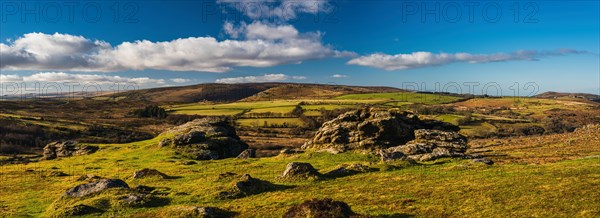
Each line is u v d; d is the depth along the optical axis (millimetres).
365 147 76125
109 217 34688
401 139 78938
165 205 38156
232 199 39469
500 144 106438
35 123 184750
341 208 29141
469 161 55375
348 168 51625
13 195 47906
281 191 41625
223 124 108250
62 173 63188
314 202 29938
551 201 31250
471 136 159000
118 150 93938
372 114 83188
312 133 182250
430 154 61031
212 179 48875
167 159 74312
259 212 33781
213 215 32531
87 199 40062
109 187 43188
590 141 83562
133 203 37969
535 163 53438
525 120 198250
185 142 87062
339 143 79125
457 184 39781
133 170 63406
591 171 40594
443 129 83812
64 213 35688
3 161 103188
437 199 34969
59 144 104062
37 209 40156
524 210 29844
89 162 76688
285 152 77812
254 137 172375
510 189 35875
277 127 194750
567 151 68938
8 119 181875
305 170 48438
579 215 27734
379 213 31906
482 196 34469
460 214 30422
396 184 41938
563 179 37781
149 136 189750
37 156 127000
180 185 47156
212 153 82250
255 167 61062
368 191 39688
